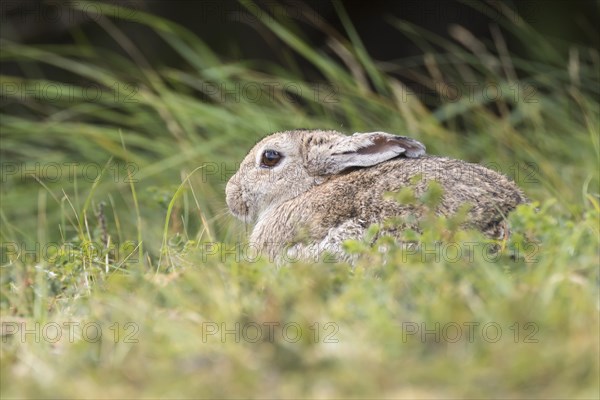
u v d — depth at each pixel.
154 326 11.45
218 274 12.61
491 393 9.63
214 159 21.98
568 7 29.05
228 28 30.56
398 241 14.13
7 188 23.09
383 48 32.34
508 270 12.24
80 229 16.62
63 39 30.61
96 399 10.01
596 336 10.32
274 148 16.81
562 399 9.45
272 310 11.30
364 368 10.03
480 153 22.33
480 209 14.24
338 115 23.80
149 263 15.30
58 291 13.63
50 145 24.66
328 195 15.53
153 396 9.97
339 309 11.02
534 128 23.33
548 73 24.52
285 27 29.23
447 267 12.09
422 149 16.05
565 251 12.12
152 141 23.33
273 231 16.03
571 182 20.73
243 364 10.41
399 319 10.97
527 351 10.03
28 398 10.16
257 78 24.03
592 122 22.25
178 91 26.25
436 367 9.95
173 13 30.39
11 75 30.45
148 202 20.81
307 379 10.10
